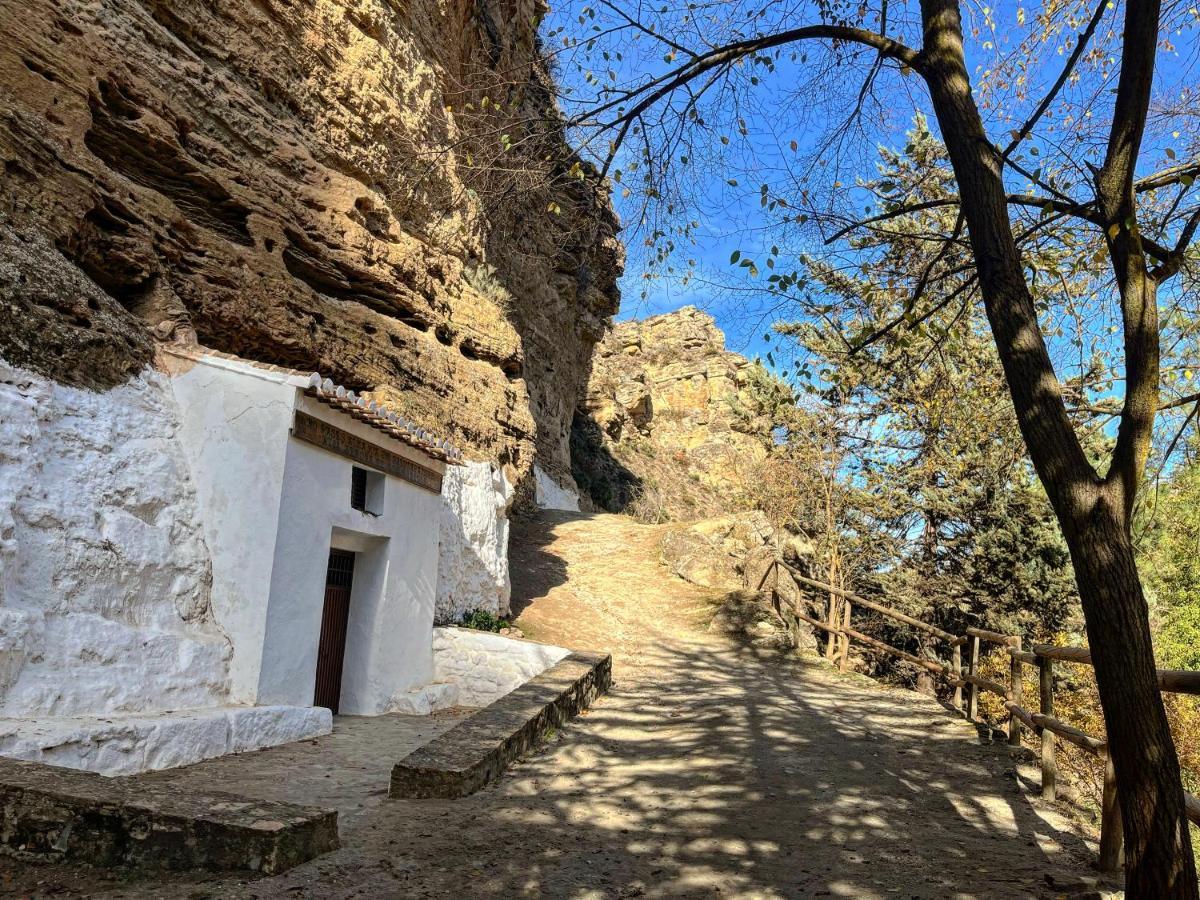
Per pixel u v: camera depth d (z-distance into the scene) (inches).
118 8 316.5
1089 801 243.8
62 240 263.9
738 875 170.4
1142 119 147.7
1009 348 143.2
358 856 162.1
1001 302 146.0
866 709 388.8
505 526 552.1
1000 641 316.5
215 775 218.2
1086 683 639.8
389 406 426.6
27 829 144.8
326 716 299.4
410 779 213.3
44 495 224.5
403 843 173.9
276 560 282.2
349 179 444.8
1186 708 524.1
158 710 236.1
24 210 253.4
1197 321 235.6
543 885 158.6
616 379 1927.9
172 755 219.6
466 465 495.8
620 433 1766.7
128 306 302.0
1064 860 183.0
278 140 397.4
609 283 1253.1
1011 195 173.6
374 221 466.3
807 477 747.4
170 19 355.9
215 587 280.7
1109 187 148.9
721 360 2256.4
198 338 326.3
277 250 376.2
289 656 289.6
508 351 597.9
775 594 618.8
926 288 284.4
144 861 143.1
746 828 204.4
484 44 689.6
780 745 303.7
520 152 234.7
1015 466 642.2
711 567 740.0
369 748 278.1
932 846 192.9
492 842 181.3
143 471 263.7
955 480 687.1
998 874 172.2
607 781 246.1
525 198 245.1
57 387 242.7
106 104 309.9
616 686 437.4
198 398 293.7
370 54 472.1
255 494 285.7
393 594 370.0
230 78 378.9
